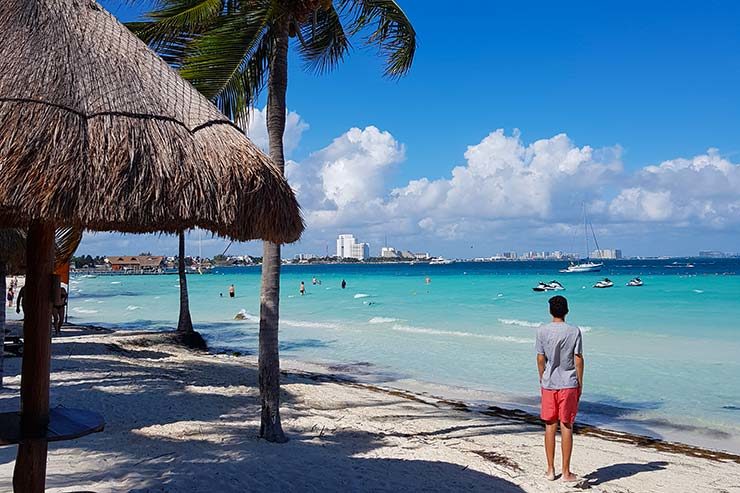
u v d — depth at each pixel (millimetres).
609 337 22812
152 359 16156
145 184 2826
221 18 7871
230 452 7215
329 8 8602
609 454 8430
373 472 6672
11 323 23078
